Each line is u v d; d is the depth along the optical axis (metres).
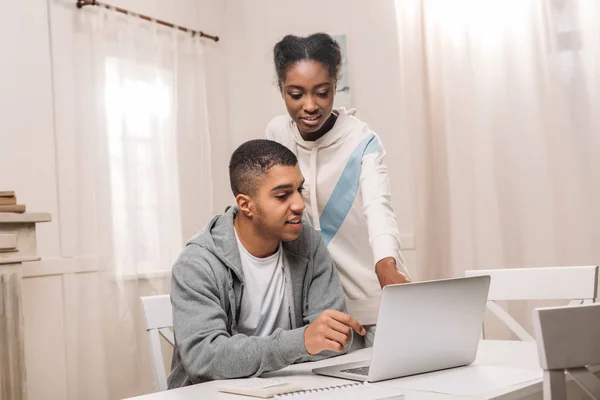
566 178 3.12
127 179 3.24
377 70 3.58
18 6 2.91
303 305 1.64
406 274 1.80
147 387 3.25
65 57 3.08
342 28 3.66
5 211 2.21
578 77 3.10
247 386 1.18
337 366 1.39
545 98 3.19
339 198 1.87
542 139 3.19
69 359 2.97
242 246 1.55
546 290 1.80
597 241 3.06
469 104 3.36
